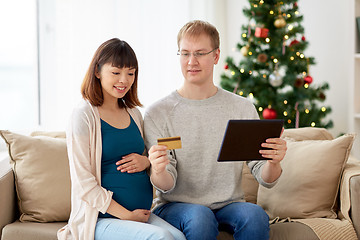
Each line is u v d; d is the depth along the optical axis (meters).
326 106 3.94
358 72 3.55
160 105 2.00
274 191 2.15
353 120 3.54
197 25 1.94
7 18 3.43
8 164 2.17
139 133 1.93
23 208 2.04
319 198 2.06
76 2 3.57
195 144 1.94
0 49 3.45
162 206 1.93
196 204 1.82
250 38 3.54
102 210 1.69
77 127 1.75
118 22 3.76
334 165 2.08
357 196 1.94
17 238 1.87
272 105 3.52
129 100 1.96
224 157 1.72
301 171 2.11
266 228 1.75
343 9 3.86
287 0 3.50
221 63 4.43
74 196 1.74
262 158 1.76
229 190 1.94
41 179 2.04
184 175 1.94
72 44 3.57
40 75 3.54
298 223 1.94
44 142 2.14
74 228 1.70
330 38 3.96
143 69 3.92
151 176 1.82
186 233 1.73
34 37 3.48
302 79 3.49
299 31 3.52
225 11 4.47
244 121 1.66
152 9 3.92
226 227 1.87
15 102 3.54
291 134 2.45
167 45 4.01
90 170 1.74
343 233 1.90
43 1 3.51
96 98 1.82
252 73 3.60
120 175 1.79
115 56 1.78
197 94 2.00
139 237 1.57
